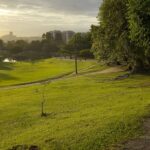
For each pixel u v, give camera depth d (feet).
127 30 184.03
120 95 116.26
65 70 350.64
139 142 54.03
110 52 209.26
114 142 54.29
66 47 562.66
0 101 138.51
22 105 116.16
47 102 118.11
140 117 70.59
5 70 370.53
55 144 56.54
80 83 182.80
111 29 195.62
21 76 302.66
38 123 82.89
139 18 98.32
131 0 99.19
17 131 76.54
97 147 52.54
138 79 175.94
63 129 68.23
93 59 446.60
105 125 65.36
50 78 268.82
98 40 214.48
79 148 52.90
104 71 255.50
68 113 91.66
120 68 261.24
